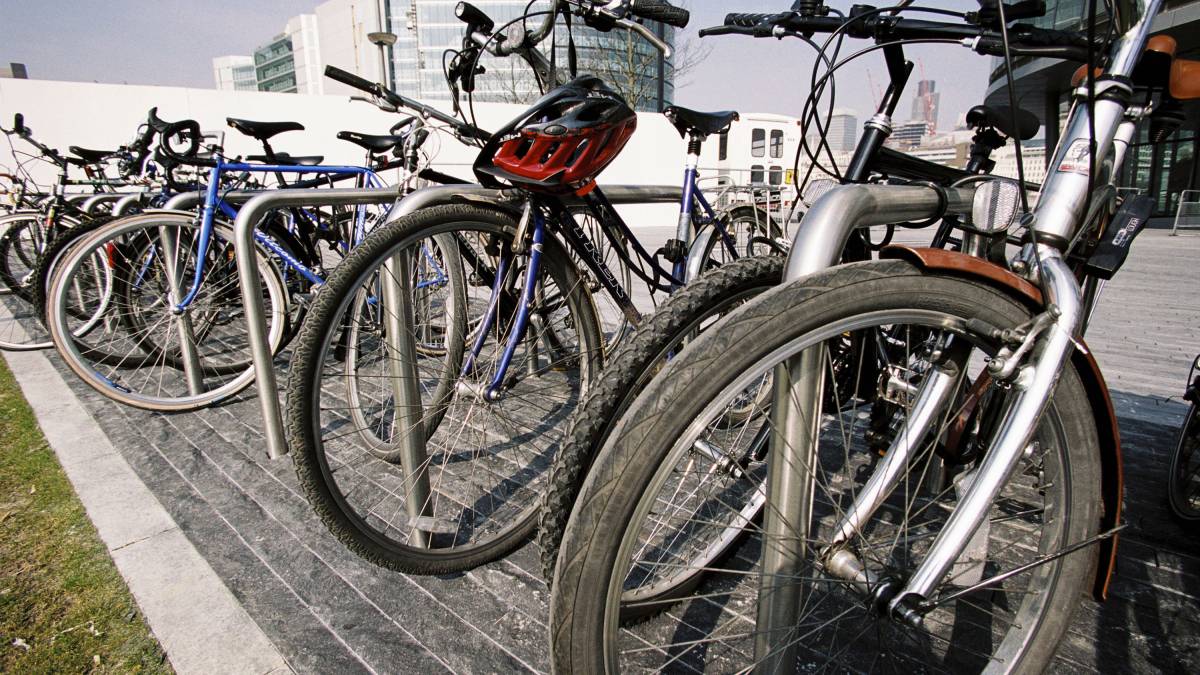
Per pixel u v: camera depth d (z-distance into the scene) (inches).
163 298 109.7
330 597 58.9
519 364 71.9
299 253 124.0
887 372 53.3
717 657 51.8
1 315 161.0
